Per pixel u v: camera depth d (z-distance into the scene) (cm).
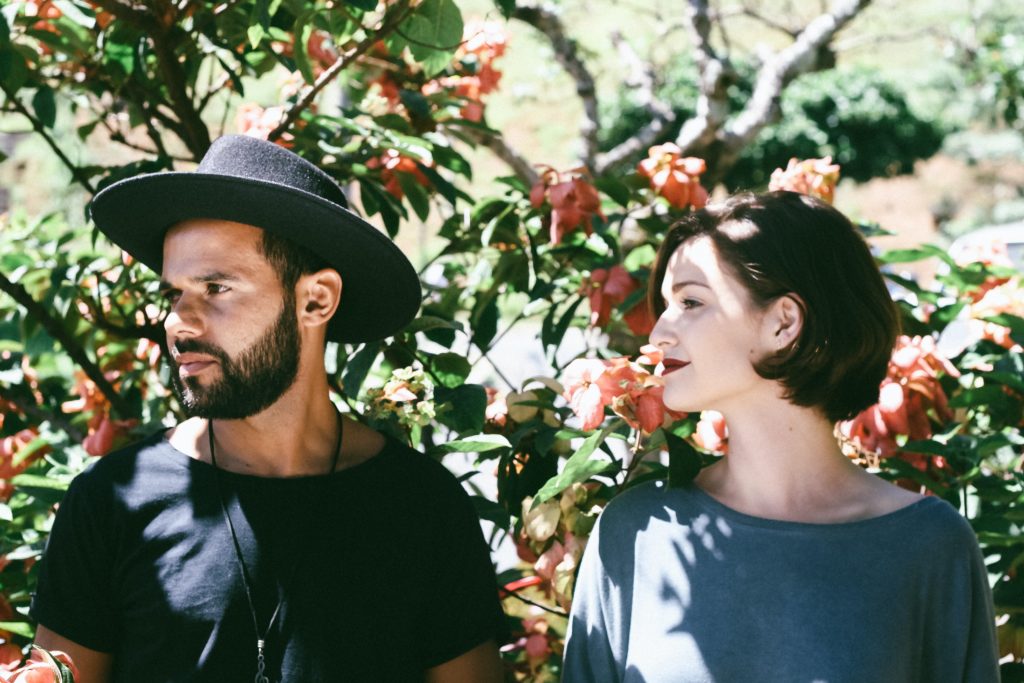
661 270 154
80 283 246
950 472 206
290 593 144
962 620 140
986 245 249
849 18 403
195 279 144
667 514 148
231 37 232
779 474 145
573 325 266
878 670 134
